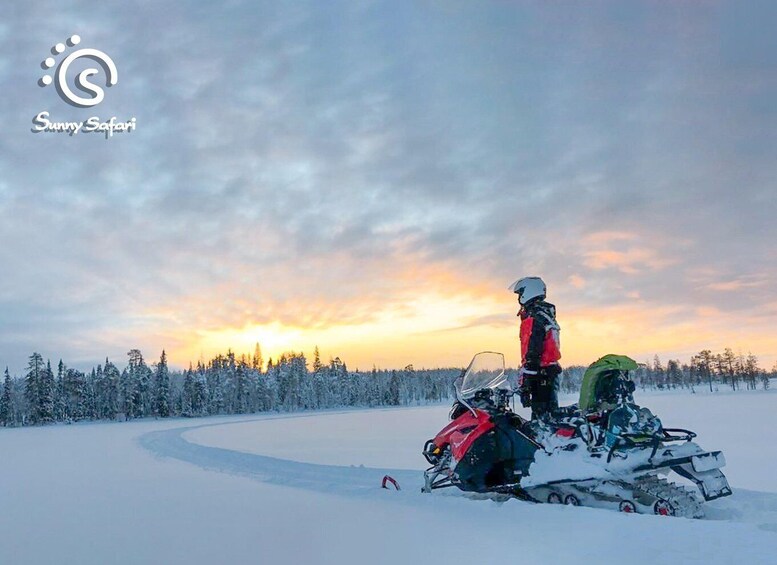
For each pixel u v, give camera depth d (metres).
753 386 100.69
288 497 5.87
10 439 21.86
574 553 3.36
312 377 95.25
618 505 4.51
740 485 6.30
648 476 4.56
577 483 4.66
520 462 5.29
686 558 3.15
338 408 94.81
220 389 77.06
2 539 4.38
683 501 4.34
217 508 5.40
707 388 110.44
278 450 13.27
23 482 7.89
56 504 5.95
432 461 5.70
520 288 5.61
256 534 4.24
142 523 4.82
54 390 63.19
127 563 3.63
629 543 3.46
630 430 4.64
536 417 5.41
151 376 71.31
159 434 21.69
